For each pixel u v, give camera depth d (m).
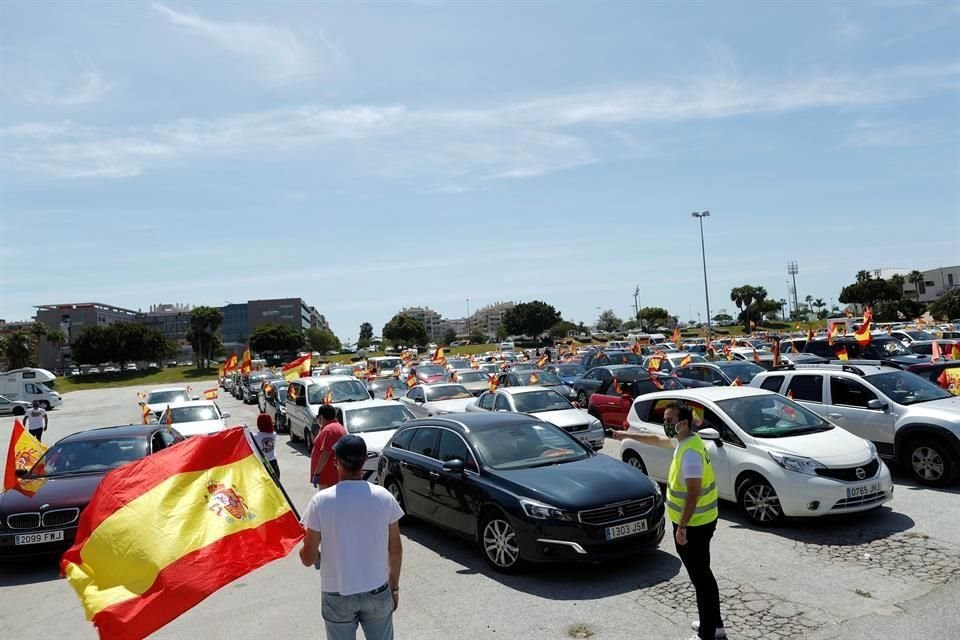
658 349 46.91
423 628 5.64
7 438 27.56
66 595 7.25
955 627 5.07
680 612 5.65
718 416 8.73
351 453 3.79
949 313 71.62
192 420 17.70
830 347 21.00
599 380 20.30
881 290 91.75
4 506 8.20
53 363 140.12
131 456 9.67
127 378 93.88
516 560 6.76
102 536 4.00
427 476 8.33
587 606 5.90
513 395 15.20
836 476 7.53
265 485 4.49
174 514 4.12
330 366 41.66
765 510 7.94
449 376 28.33
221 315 101.75
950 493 8.94
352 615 3.66
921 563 6.45
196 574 3.96
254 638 5.69
